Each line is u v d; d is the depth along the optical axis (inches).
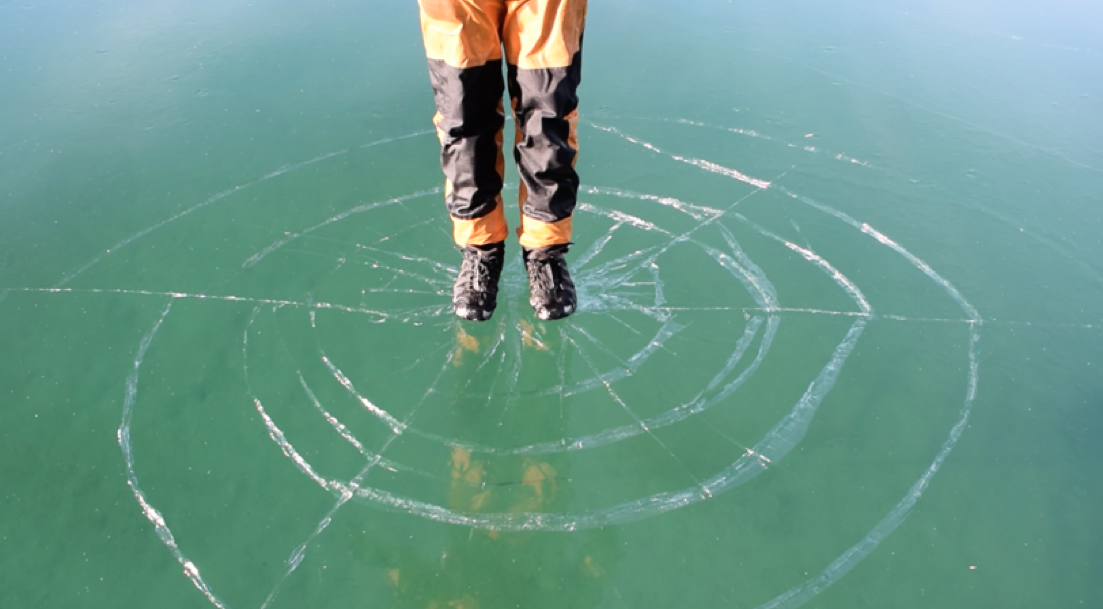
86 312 102.1
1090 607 71.6
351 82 151.9
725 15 180.9
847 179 126.0
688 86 151.1
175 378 93.8
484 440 87.7
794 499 81.4
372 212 119.0
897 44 167.3
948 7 186.4
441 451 86.5
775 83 152.1
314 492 82.4
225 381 93.6
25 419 89.3
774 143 134.5
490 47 81.6
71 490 82.4
